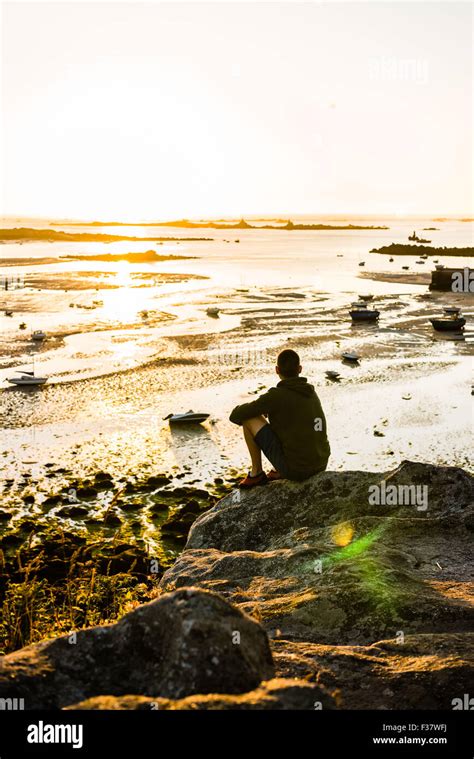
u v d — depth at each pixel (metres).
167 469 27.91
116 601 7.36
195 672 2.91
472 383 42.78
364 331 65.06
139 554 19.59
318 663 4.21
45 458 28.89
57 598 8.09
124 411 36.50
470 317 76.81
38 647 3.20
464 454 29.09
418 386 41.84
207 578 6.62
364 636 4.93
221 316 74.69
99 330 64.12
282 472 8.34
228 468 28.06
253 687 2.95
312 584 5.80
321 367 47.88
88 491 24.75
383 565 5.97
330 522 7.92
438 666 4.06
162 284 112.88
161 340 58.62
